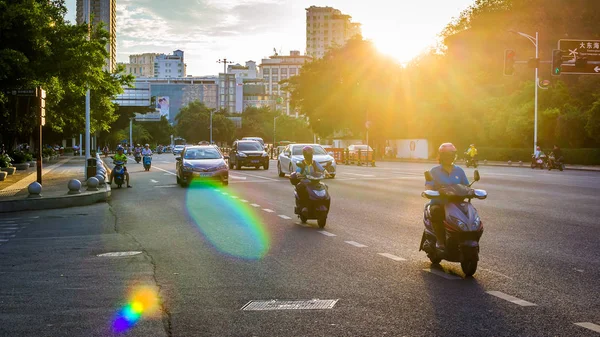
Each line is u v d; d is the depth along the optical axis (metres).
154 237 11.55
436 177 8.05
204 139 143.75
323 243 10.54
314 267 8.40
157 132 138.62
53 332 5.47
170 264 8.77
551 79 56.25
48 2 23.66
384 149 71.88
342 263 8.67
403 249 9.87
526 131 52.44
